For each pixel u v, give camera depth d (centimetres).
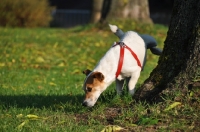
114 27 1117
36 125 876
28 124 886
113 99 966
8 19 3491
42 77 1577
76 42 2352
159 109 868
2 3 3491
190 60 898
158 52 1130
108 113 917
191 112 841
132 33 1075
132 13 2591
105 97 1015
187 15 945
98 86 962
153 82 969
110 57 986
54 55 2023
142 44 1056
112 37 2472
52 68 1772
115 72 988
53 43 2341
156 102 901
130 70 1002
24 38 2500
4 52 2039
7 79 1521
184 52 941
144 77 1524
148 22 2589
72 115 938
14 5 3503
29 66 1798
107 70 980
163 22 4103
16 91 1315
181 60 941
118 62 986
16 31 2900
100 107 946
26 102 1109
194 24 912
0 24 3503
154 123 830
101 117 895
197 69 885
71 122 887
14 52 2048
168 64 959
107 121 880
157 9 4144
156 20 4125
